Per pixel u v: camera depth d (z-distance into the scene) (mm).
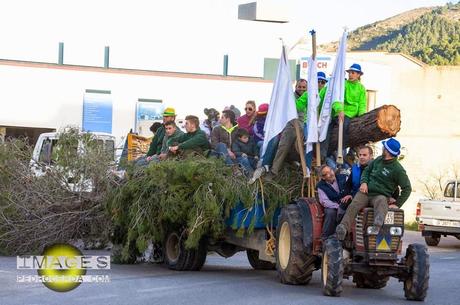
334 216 11586
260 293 11477
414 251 11328
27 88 33938
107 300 10586
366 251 11172
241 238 13625
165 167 13422
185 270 14117
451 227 23922
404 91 47156
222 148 13930
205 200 12844
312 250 11750
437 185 41406
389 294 12117
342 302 10828
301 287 12219
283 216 12367
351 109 12711
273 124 13055
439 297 11914
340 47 12664
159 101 36438
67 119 34531
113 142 16984
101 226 15336
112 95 35500
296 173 13172
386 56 47281
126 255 14203
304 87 14094
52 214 15250
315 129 12500
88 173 15266
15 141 15688
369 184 11203
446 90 46906
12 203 15195
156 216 13703
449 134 46531
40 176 15414
